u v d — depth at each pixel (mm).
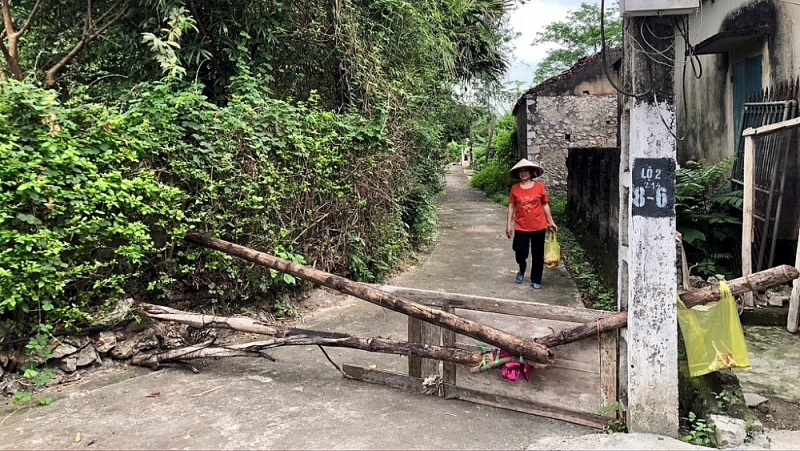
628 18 3084
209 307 5352
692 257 6711
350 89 7703
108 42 7047
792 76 6270
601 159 7895
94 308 4445
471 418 3596
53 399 3889
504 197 18094
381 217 7734
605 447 3041
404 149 8258
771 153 6156
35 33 7488
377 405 3789
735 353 3289
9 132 4008
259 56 7363
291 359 4691
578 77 17422
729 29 7734
